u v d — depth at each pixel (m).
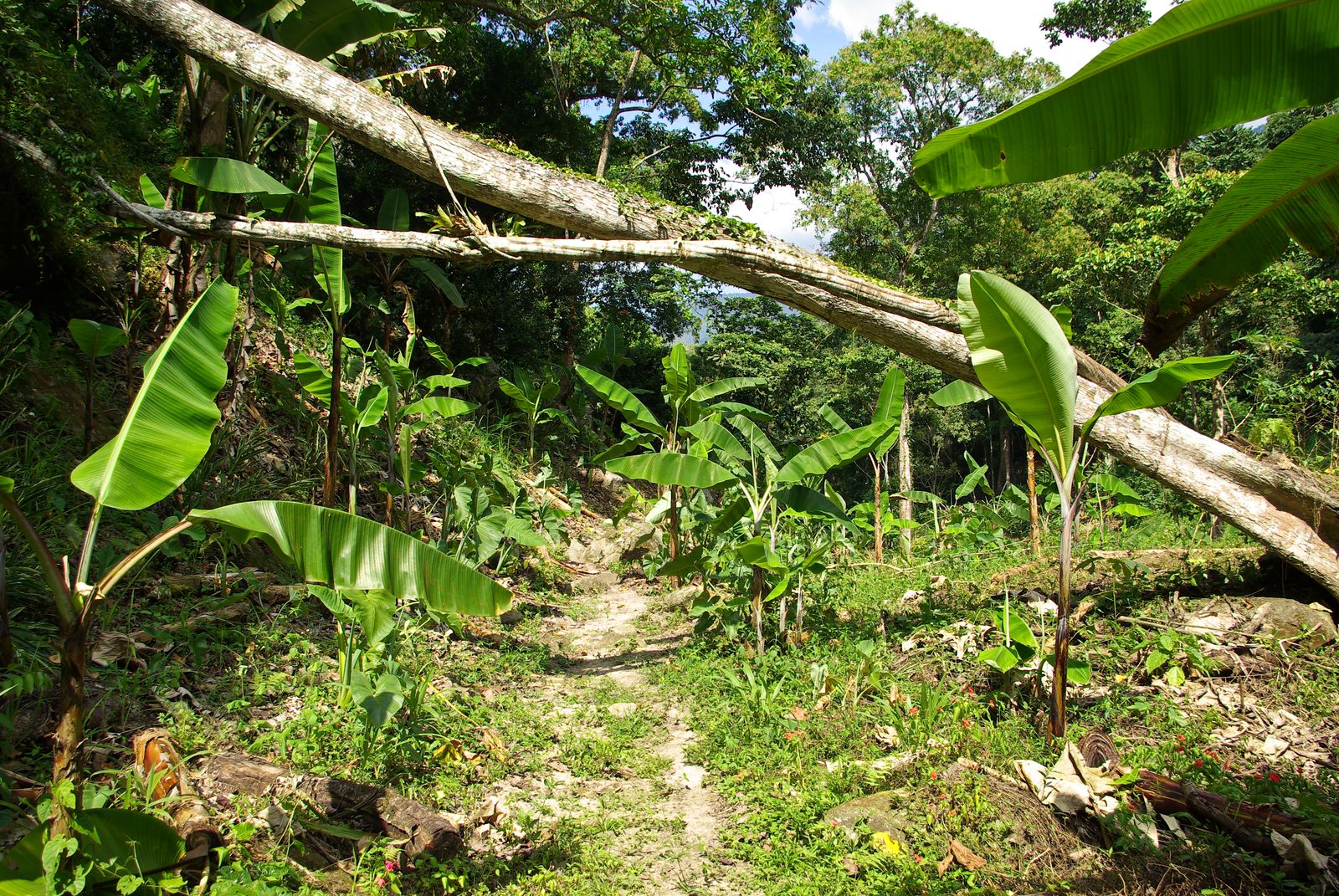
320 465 7.63
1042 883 3.40
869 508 9.75
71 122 6.17
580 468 15.66
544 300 20.33
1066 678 4.77
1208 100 1.83
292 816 3.37
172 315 7.24
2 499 2.51
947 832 3.73
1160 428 6.56
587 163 21.25
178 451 2.93
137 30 11.96
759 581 6.39
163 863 2.75
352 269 8.49
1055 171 2.00
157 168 7.21
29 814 3.00
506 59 17.38
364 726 4.09
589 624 8.23
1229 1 1.67
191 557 5.59
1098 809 3.79
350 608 4.43
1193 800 3.74
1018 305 4.42
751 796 4.31
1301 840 3.33
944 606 7.17
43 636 4.08
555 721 5.39
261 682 4.50
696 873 3.68
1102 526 8.47
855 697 5.18
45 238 6.58
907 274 24.09
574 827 4.02
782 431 28.78
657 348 23.81
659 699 5.94
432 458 8.02
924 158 2.07
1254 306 14.47
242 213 6.63
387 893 3.21
